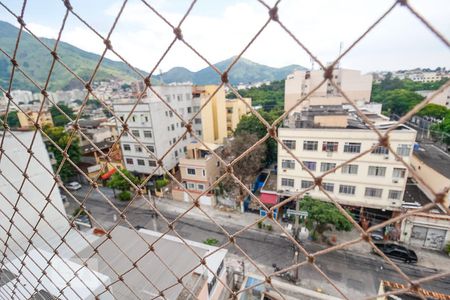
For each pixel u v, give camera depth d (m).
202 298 4.90
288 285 5.78
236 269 7.78
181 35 1.06
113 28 1.16
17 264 3.76
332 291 6.91
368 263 7.84
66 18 1.23
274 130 1.00
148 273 4.93
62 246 5.99
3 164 5.43
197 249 5.63
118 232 6.29
